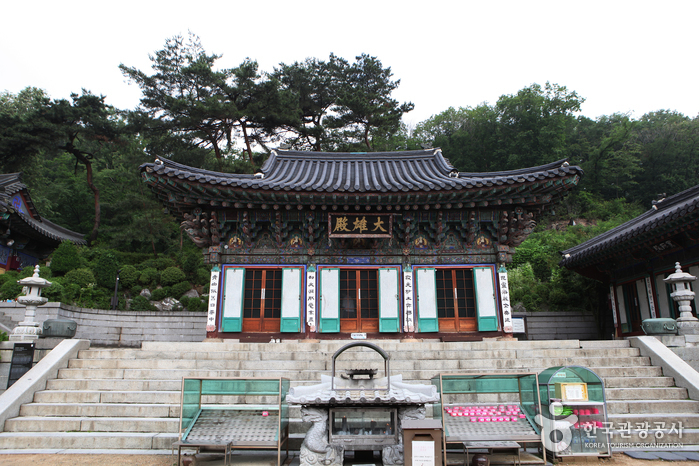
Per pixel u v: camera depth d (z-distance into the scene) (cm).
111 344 2467
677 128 6456
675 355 1276
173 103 3528
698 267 1845
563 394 887
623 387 1185
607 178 6225
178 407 1070
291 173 2159
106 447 959
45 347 1350
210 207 1847
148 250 4522
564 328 2619
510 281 3083
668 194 6178
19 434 984
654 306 2131
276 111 3906
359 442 770
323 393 785
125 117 3934
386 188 1692
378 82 4922
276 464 843
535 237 4234
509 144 6238
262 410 874
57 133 3781
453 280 1922
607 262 2486
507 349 1416
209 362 1300
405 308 1869
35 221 3269
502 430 833
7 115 3750
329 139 4494
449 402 968
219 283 1881
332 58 4966
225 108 3575
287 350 1421
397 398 755
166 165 1695
